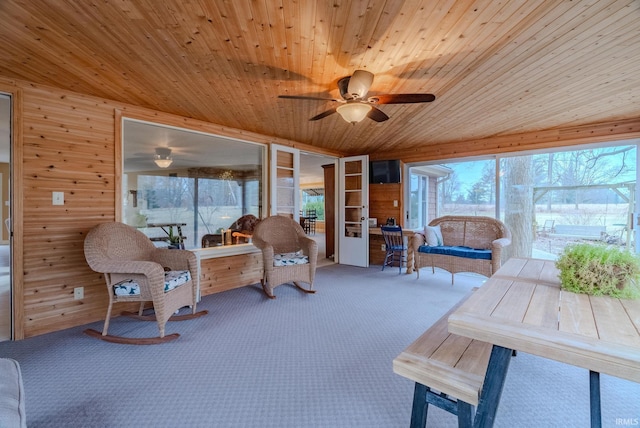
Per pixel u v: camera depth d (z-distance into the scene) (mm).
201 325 2871
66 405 1721
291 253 4129
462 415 1299
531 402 1769
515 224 4578
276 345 2467
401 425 1573
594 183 4023
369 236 5891
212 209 4398
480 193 4973
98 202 3000
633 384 1947
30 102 2611
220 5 1610
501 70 2381
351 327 2830
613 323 1235
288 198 4863
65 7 1610
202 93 2877
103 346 2451
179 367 2131
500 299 1543
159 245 3840
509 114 3494
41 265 2689
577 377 2033
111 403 1740
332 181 6398
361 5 1613
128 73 2441
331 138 4781
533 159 4457
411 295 3820
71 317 2844
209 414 1654
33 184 2641
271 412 1671
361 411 1680
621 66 2312
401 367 1426
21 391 1040
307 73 2451
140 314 3010
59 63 2268
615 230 3867
